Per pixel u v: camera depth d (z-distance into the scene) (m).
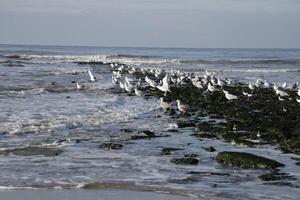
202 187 11.70
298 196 11.17
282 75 57.75
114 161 14.18
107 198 10.59
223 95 31.77
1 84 36.06
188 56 130.62
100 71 56.66
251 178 12.65
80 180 12.02
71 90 34.31
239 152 14.54
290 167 13.85
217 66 77.19
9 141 16.53
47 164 13.61
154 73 53.22
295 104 28.27
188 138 18.11
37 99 27.88
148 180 12.19
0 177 12.16
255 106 27.14
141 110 24.91
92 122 20.77
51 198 10.52
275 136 18.25
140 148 16.14
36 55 105.69
